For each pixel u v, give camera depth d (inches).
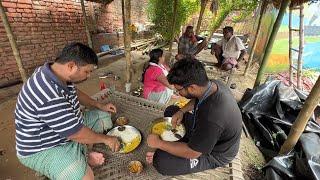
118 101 120.8
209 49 348.2
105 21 296.8
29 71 191.3
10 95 159.2
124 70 230.2
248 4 356.8
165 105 116.9
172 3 358.9
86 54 59.3
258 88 144.2
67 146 68.6
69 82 66.7
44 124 62.2
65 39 228.7
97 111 94.6
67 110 60.7
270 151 117.8
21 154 66.7
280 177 92.7
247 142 126.0
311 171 86.4
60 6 215.6
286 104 135.1
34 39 192.1
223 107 61.3
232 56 228.8
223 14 381.1
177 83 62.6
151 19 393.4
